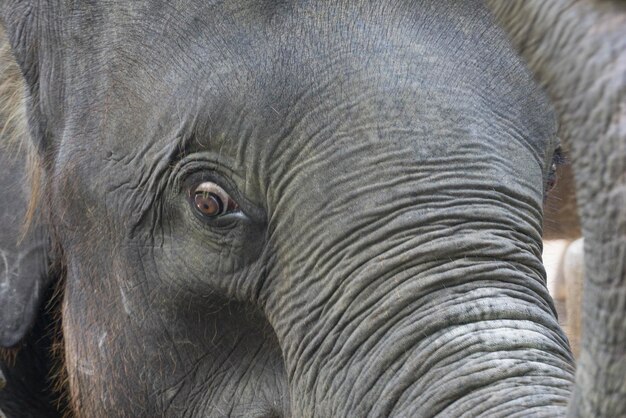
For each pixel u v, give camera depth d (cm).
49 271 653
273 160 509
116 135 572
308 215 499
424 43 502
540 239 499
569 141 277
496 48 511
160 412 588
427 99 491
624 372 278
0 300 659
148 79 551
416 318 464
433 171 482
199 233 543
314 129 499
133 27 558
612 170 270
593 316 281
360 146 490
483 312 457
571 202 857
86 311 614
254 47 514
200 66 527
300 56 505
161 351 579
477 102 497
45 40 611
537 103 516
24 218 651
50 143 621
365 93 493
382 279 477
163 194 554
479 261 471
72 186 599
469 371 441
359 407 471
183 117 532
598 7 269
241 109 513
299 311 505
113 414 607
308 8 513
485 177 484
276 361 552
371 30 504
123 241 579
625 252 271
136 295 580
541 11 274
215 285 545
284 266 512
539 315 463
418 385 452
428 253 472
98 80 581
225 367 566
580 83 271
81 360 622
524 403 423
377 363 467
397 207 481
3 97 662
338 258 490
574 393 300
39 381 732
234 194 524
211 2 529
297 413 508
